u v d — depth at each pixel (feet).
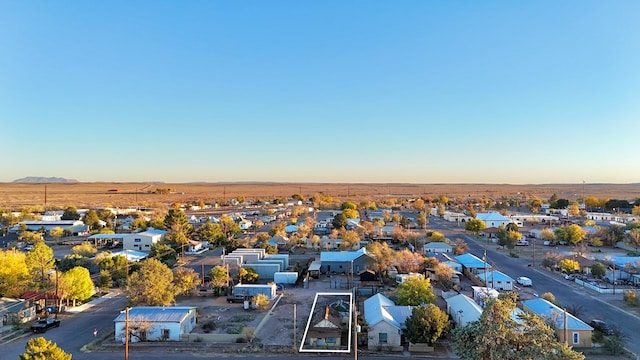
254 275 219.41
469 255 260.01
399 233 342.44
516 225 390.01
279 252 309.63
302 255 301.63
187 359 125.39
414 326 131.75
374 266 228.43
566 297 188.44
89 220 400.88
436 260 234.38
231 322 157.58
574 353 84.84
